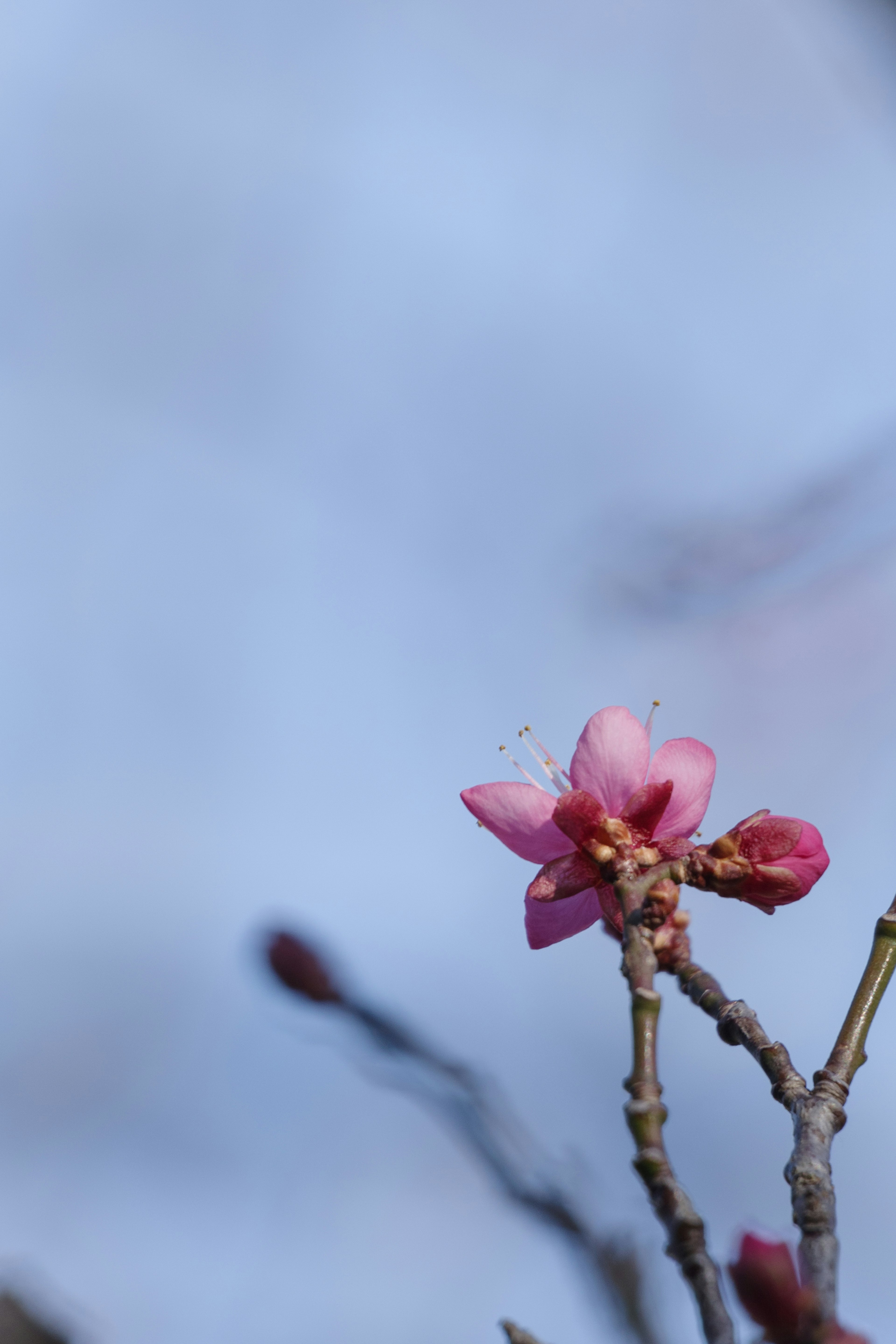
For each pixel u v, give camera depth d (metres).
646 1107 0.39
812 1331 0.37
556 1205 0.41
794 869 0.41
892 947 0.40
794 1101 0.39
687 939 0.41
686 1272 0.38
